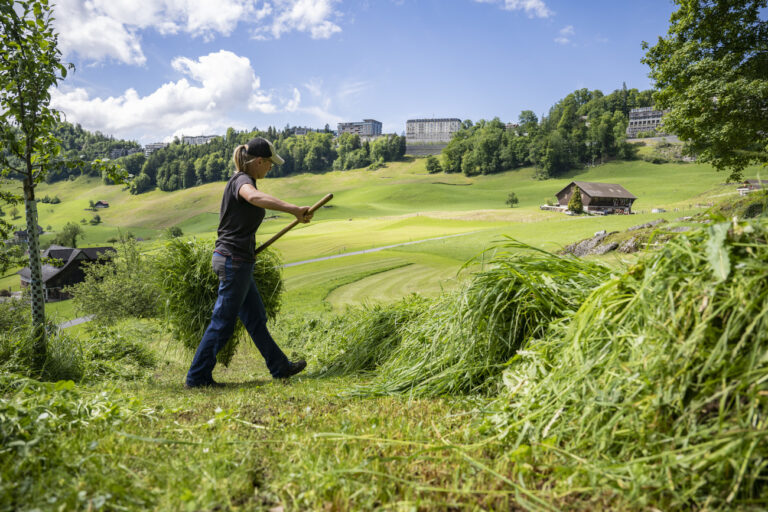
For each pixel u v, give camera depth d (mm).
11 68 4059
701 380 1339
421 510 1191
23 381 2297
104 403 2084
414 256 36062
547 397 1772
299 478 1335
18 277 64562
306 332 7641
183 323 4320
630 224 36438
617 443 1435
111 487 1210
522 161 165750
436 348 2949
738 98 18125
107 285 20453
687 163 142625
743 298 1315
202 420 2061
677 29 21266
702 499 1144
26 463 1356
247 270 3533
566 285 2771
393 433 1792
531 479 1366
